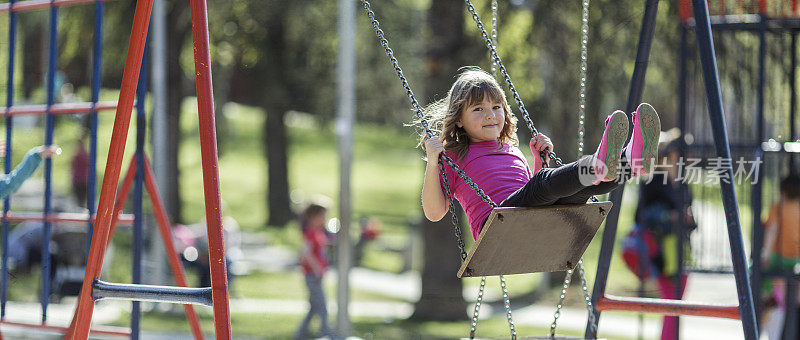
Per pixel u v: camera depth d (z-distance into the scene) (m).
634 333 13.23
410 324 14.10
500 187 4.88
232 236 18.41
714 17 7.61
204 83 4.69
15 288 13.72
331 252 20.77
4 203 7.20
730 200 5.05
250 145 42.22
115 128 5.08
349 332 12.29
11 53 7.12
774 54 9.59
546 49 14.25
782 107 8.38
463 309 14.61
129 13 16.66
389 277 20.34
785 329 8.62
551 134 14.99
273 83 21.70
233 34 19.72
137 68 5.06
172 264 6.91
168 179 19.77
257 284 17.75
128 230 21.47
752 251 7.62
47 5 6.94
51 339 10.64
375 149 47.34
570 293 17.23
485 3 14.14
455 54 14.17
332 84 22.30
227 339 4.60
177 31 18.88
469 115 4.97
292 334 12.46
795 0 7.49
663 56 13.80
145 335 11.51
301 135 45.59
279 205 28.30
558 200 4.57
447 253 14.80
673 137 9.09
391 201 35.28
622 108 14.97
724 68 9.59
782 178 8.41
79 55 17.72
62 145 23.17
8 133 7.06
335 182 36.97
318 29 21.20
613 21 13.88
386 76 23.69
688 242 9.16
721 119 5.08
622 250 9.44
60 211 14.30
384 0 22.11
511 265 4.84
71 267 13.62
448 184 4.85
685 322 14.04
